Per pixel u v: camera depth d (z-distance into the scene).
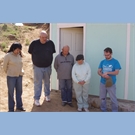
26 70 7.64
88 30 5.74
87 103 5.31
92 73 5.77
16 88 4.97
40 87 5.32
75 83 5.16
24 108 5.19
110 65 4.79
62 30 6.23
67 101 5.59
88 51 5.78
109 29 5.44
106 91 4.99
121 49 5.30
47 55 5.17
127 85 5.29
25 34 11.10
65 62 5.34
